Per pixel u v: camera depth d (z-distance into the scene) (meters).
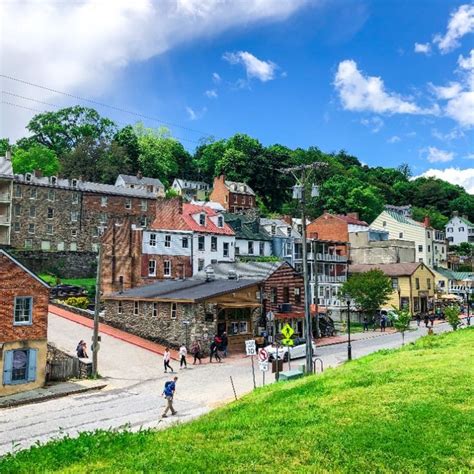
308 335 26.56
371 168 174.00
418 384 14.66
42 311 29.45
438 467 9.23
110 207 77.50
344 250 74.38
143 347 39.25
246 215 73.19
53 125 117.69
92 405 24.78
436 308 69.75
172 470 9.71
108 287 57.44
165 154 127.94
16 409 24.58
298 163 129.00
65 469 10.41
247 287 41.69
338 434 11.05
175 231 58.16
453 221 132.25
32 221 70.38
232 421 13.28
